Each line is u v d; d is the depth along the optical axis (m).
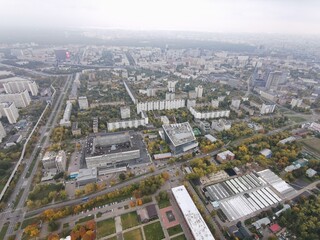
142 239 190.38
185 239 191.00
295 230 199.88
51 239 183.38
